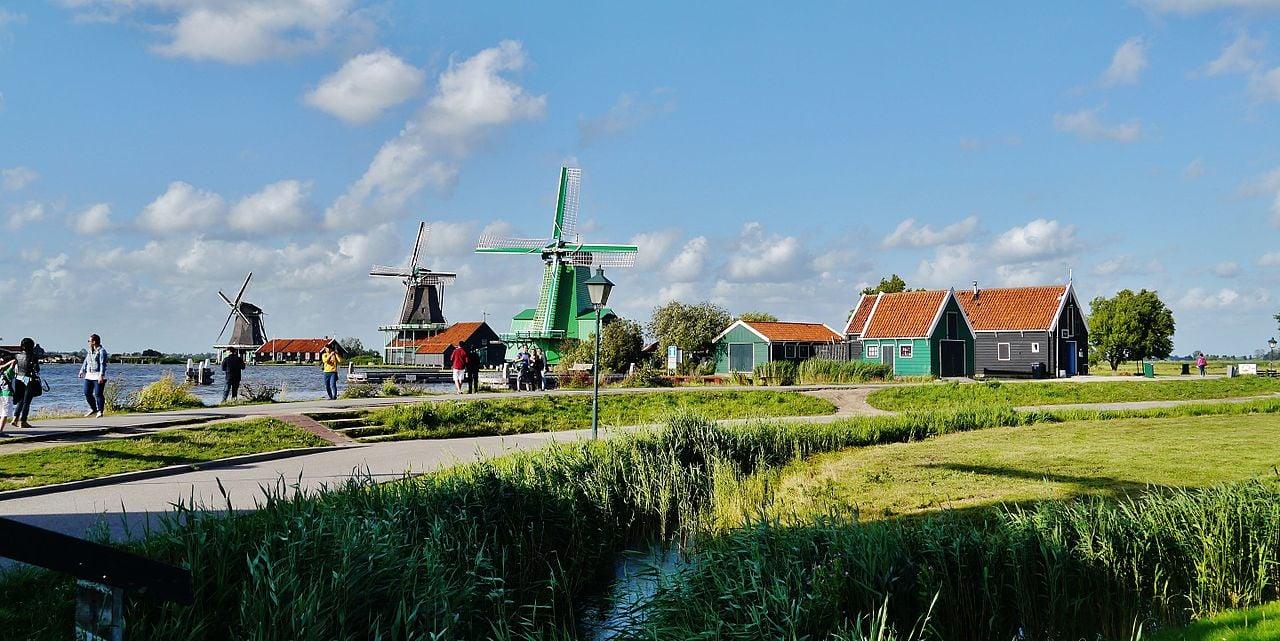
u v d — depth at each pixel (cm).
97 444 1716
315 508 852
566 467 1244
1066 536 877
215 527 746
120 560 406
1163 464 1501
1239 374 5419
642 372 4522
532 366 4044
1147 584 868
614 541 1202
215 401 3525
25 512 1170
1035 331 5662
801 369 4534
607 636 864
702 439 1681
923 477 1424
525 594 935
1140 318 7062
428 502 931
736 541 846
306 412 2312
